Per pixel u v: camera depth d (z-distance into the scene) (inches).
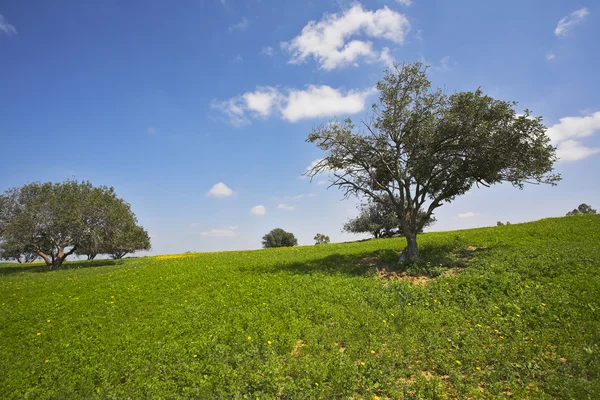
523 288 540.4
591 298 457.4
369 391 301.6
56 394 315.6
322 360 357.4
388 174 896.3
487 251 804.6
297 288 650.2
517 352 359.3
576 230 976.9
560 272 586.2
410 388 306.8
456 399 291.6
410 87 827.4
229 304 588.7
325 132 842.8
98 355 409.4
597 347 345.7
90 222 1704.0
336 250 1250.6
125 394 313.9
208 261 1224.8
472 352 361.7
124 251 2064.5
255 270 895.1
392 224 2564.0
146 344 434.3
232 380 322.7
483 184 858.1
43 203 1627.7
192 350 402.3
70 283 916.6
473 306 504.1
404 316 478.9
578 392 277.7
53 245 1676.9
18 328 539.8
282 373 334.0
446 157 826.8
